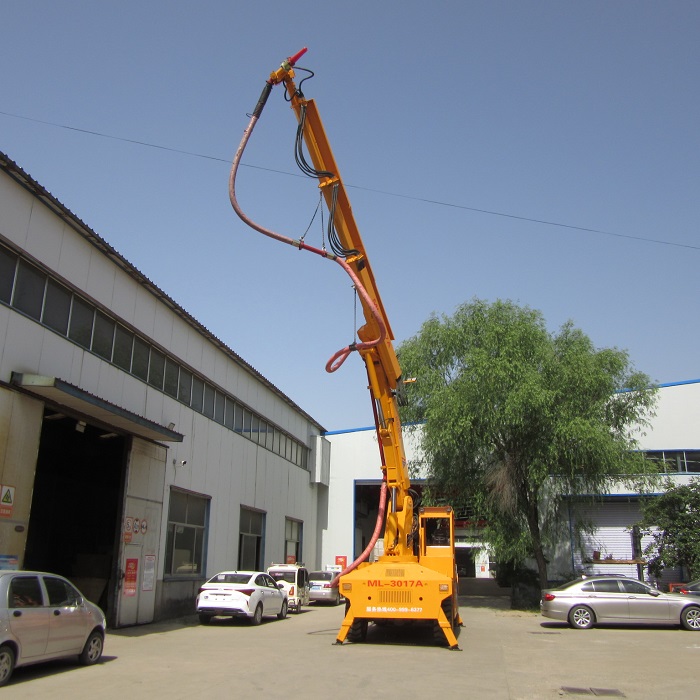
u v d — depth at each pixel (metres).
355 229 12.62
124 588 17.97
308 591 28.98
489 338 27.11
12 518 13.46
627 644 15.77
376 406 14.98
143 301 20.16
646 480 28.97
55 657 10.23
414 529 16.55
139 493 19.00
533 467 25.98
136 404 19.48
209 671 10.84
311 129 11.87
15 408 13.73
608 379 27.17
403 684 9.85
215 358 25.72
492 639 16.50
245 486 28.41
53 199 15.31
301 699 8.66
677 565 27.88
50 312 15.66
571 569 34.12
